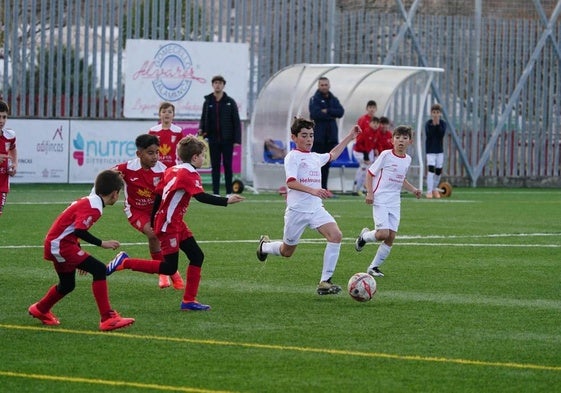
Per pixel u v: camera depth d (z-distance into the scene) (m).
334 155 25.28
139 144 24.88
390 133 57.00
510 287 25.66
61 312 21.72
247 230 37.47
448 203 52.84
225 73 62.19
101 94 60.94
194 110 61.75
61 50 60.22
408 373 16.75
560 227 40.34
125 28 61.53
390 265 29.42
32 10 59.56
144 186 25.39
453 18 67.56
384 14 66.25
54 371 16.66
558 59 69.81
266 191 58.41
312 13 64.88
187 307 22.14
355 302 23.36
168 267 22.34
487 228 39.62
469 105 68.50
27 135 58.56
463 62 68.12
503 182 69.38
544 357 17.98
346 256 31.28
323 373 16.69
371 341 19.12
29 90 59.84
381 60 66.44
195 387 15.77
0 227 36.81
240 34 63.53
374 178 27.67
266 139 58.31
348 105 60.84
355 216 44.12
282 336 19.50
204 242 33.81
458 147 68.44
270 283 25.94
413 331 20.08
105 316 19.95
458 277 27.22
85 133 59.62
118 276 26.80
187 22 62.22
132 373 16.56
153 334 19.59
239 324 20.64
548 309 22.67
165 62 61.16
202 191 22.02
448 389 15.81
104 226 37.81
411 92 65.88
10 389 15.59
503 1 68.88
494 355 18.08
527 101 69.62
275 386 15.87
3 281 25.45
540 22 69.31
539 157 70.19
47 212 42.56
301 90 58.50
